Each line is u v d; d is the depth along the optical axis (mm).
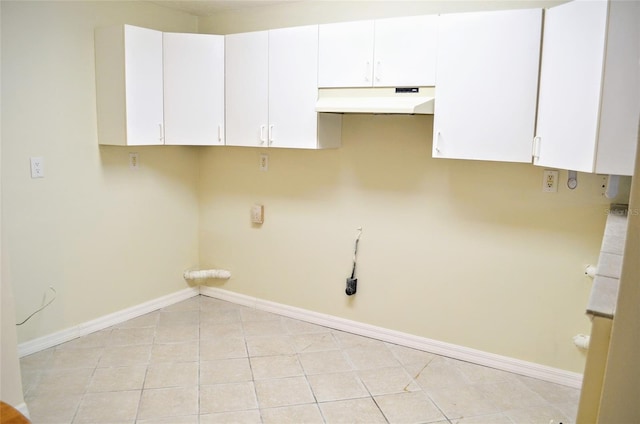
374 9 3008
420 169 2982
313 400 2521
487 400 2547
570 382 2686
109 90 3055
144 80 3105
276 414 2393
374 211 3178
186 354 2994
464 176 2854
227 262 3896
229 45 3223
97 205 3211
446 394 2602
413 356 3039
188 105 3264
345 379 2738
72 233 3082
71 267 3100
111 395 2514
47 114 2865
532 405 2506
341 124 3215
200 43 3225
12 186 2742
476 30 2422
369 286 3262
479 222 2846
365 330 3311
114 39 2980
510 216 2750
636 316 1090
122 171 3350
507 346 2852
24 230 2826
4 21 2615
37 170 2846
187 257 3949
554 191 2607
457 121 2531
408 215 3062
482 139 2477
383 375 2793
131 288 3514
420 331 3117
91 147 3125
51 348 3014
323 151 3322
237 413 2391
